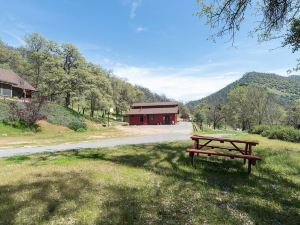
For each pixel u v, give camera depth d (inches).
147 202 270.8
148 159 496.7
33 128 1478.8
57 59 2647.6
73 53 2719.0
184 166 441.7
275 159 509.4
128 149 625.3
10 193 287.3
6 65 2974.9
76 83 2591.0
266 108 3085.6
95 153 570.3
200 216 241.3
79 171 390.3
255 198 302.4
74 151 602.2
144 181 347.3
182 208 258.7
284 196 317.7
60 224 217.8
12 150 656.4
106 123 2588.6
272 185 359.3
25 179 342.6
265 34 464.8
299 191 340.8
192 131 1641.2
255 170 433.4
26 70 2987.2
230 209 262.7
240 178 384.8
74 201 266.2
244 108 3336.6
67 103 2664.9
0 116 1441.9
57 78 2487.7
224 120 3998.5
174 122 2807.6
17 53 3233.3
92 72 2992.1
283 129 1072.8
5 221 220.7
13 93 2193.7
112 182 335.9
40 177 352.8
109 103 2908.5
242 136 1162.0
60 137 1059.9
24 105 1700.3
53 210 245.8
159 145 701.3
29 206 251.8
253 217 245.6
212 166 445.1
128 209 249.9
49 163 461.1
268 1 421.4
